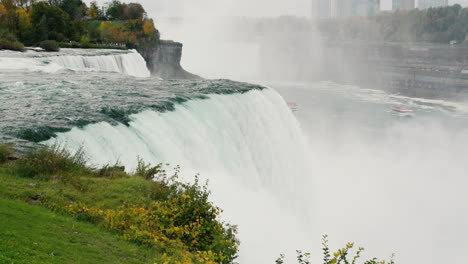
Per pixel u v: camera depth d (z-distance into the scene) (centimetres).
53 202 1652
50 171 1972
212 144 3397
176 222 1783
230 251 1741
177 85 4553
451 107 13388
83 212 1628
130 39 11781
